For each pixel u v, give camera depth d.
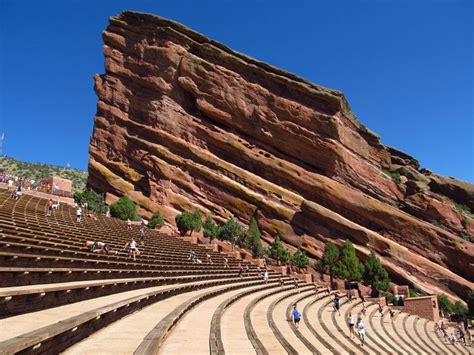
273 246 53.56
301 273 52.44
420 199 61.75
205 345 11.27
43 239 19.00
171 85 65.94
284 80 63.81
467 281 53.91
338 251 53.91
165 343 11.46
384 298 49.16
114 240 29.78
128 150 64.44
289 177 61.28
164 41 67.50
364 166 63.19
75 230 26.61
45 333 7.44
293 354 13.32
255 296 28.44
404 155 70.94
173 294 21.17
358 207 58.41
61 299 12.48
